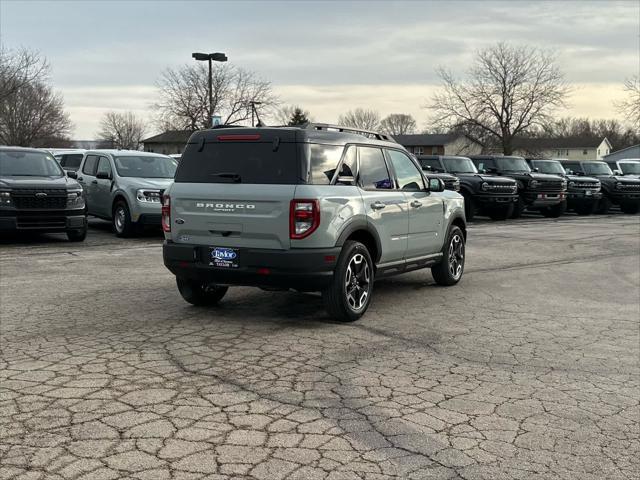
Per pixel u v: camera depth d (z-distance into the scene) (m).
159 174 15.02
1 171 12.80
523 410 4.21
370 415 4.07
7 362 5.02
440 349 5.60
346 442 3.67
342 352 5.44
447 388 4.60
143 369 4.89
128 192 13.82
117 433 3.73
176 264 6.47
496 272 10.02
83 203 13.08
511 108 65.00
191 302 7.10
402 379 4.77
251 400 4.29
